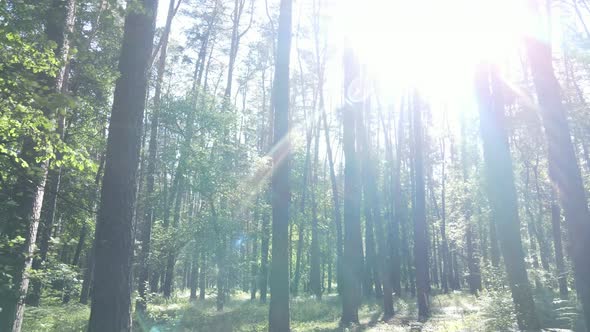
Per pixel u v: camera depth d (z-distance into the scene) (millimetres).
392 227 36688
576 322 11844
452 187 35906
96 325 6680
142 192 23484
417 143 21250
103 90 15742
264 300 26297
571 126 23375
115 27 14227
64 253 28781
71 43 7988
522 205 31844
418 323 15516
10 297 7703
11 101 5742
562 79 24953
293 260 48281
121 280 6930
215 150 22328
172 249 21609
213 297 28234
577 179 10023
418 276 19406
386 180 38938
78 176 13234
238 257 21469
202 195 22047
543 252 29984
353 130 17562
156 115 22219
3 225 7914
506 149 12688
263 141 38750
